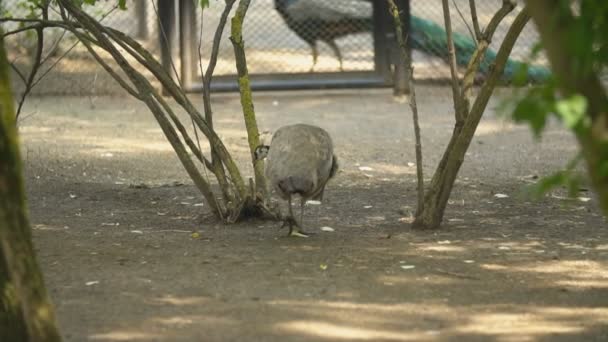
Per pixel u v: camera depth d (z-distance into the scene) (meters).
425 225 11.67
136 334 7.82
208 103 12.25
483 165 15.95
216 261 10.16
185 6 21.06
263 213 12.20
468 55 22.16
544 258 10.25
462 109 11.35
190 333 7.83
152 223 12.21
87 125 19.09
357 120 19.81
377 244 10.91
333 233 11.51
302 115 20.31
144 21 23.20
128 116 19.98
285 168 10.61
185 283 9.30
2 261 7.15
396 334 7.82
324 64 22.75
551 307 8.55
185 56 21.28
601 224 11.90
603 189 4.84
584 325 8.03
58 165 15.89
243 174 15.34
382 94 22.53
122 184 14.76
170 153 16.92
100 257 10.35
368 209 12.94
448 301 8.73
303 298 8.80
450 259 10.22
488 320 8.19
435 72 22.28
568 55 4.64
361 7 21.73
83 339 7.70
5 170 6.30
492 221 12.15
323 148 10.89
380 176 15.23
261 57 22.94
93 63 21.86
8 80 6.48
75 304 8.65
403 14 21.39
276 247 10.77
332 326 8.02
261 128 18.89
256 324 8.06
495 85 10.87
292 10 21.69
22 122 19.27
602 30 4.76
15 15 19.64
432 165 16.09
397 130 18.91
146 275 9.60
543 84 5.08
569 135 18.30
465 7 24.59
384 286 9.21
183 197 13.80
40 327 6.53
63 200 13.61
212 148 12.25
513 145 17.50
